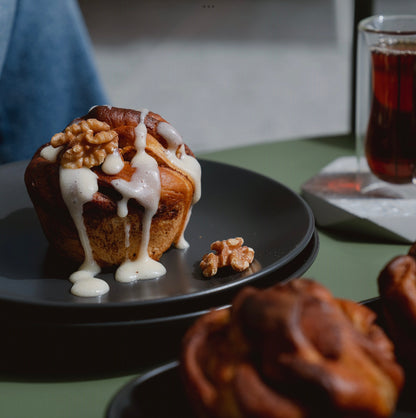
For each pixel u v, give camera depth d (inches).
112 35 86.5
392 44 25.6
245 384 16.3
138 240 23.8
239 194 26.4
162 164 24.2
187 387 17.0
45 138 35.2
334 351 16.3
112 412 17.7
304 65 83.7
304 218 24.5
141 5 92.6
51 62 34.6
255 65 83.5
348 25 90.6
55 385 20.4
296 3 95.2
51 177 23.7
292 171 29.6
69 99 35.4
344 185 27.5
